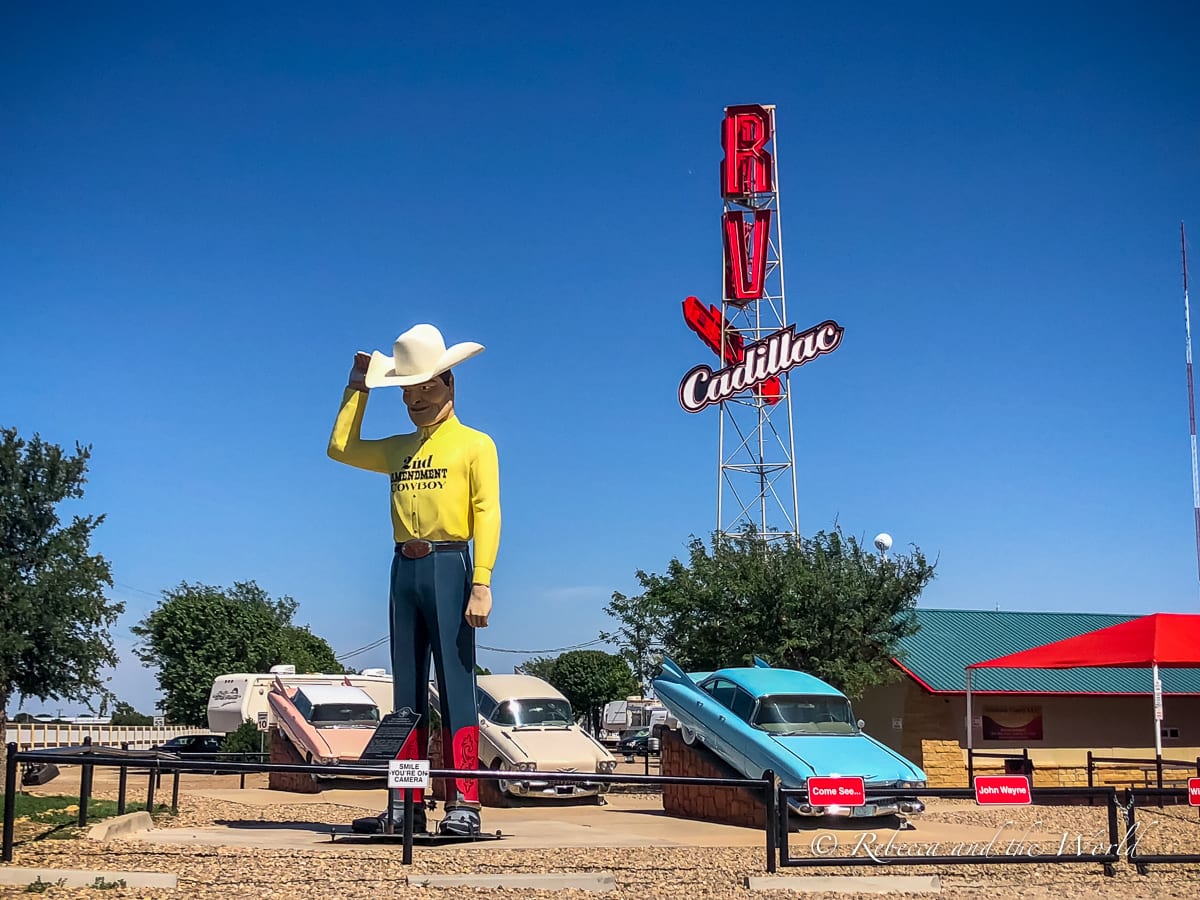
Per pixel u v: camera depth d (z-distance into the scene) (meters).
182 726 56.41
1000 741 25.14
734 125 34.72
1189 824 16.27
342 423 15.77
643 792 24.30
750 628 24.38
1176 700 26.39
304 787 23.31
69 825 12.95
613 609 26.09
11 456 24.98
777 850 12.45
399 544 15.23
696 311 34.22
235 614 58.84
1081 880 11.17
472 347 15.40
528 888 10.20
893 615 24.56
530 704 21.53
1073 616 29.86
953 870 11.69
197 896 9.32
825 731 16.84
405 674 15.06
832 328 31.55
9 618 23.92
